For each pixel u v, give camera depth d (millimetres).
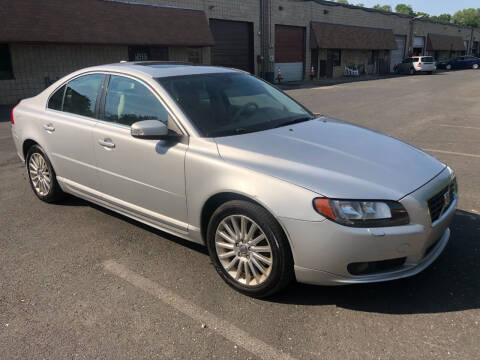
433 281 3154
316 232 2596
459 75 34812
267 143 3123
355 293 3027
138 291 3100
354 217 2564
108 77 3949
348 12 36469
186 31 22078
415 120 11055
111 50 20141
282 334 2611
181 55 23531
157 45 20797
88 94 4109
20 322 2746
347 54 37125
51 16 16891
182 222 3346
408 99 16625
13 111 5086
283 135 3312
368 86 24375
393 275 2723
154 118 3457
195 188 3113
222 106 3578
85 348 2506
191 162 3107
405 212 2639
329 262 2629
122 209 3867
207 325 2705
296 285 3152
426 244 2756
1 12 15516
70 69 18797
